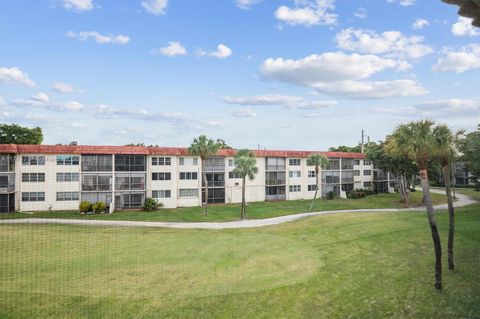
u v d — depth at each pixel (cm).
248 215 4431
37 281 1986
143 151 4994
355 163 7238
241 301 1730
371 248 2725
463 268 2164
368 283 1969
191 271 2169
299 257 2483
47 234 3144
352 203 5725
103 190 4806
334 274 2120
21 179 4528
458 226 3362
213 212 4688
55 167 4656
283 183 6306
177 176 5281
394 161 5178
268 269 2212
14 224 3588
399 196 6738
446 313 1591
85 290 1856
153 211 4788
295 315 1596
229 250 2670
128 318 1560
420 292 1831
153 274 2111
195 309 1644
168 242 2908
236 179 5872
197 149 4550
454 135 1978
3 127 6291
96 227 3512
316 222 3791
